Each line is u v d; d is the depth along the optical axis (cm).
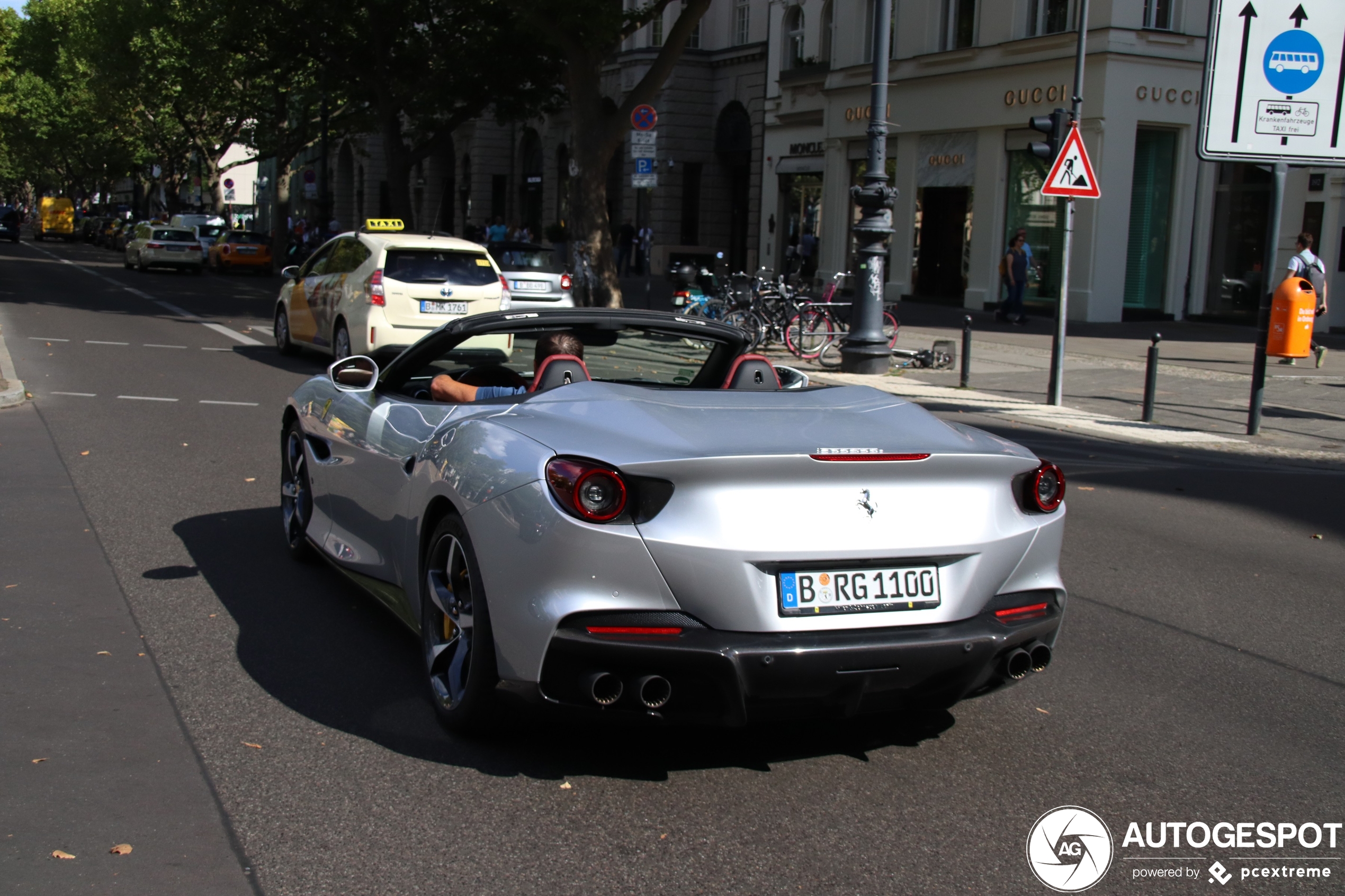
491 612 365
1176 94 2505
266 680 453
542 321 495
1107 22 2425
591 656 342
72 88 6825
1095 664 514
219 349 1702
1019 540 380
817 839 341
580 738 409
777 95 3578
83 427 1003
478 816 347
